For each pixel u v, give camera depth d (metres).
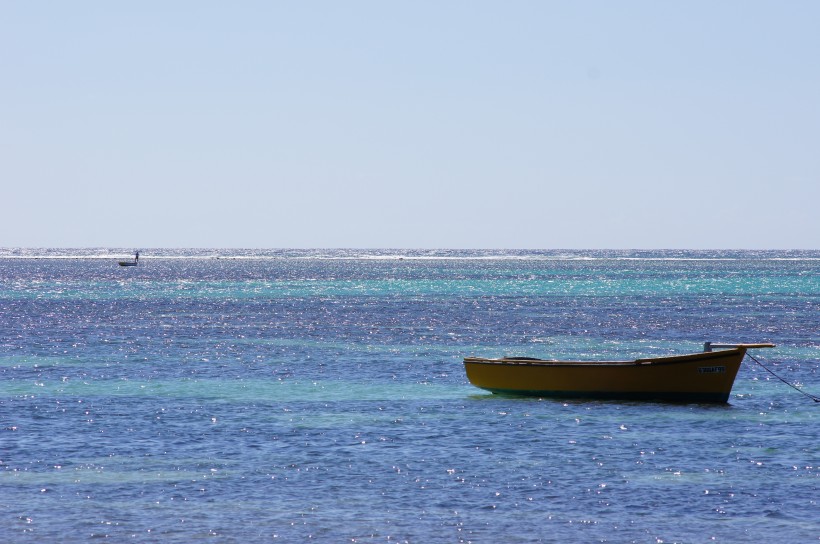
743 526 45.97
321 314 190.25
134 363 108.88
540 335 146.75
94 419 72.44
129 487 52.28
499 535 44.66
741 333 149.88
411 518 47.09
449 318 180.25
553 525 46.09
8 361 109.88
